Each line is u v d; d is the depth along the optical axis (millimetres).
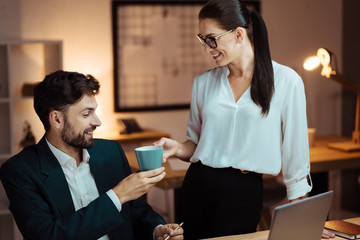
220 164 1896
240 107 1866
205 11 1782
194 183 1973
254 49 1831
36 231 1506
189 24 4246
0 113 3787
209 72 2012
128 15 4098
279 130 1864
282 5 4434
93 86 1576
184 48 4262
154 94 4242
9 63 3482
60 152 1637
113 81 4129
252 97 1832
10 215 3639
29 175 1588
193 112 2061
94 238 1501
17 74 3834
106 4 4047
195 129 2082
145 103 4230
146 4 4117
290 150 1825
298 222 1369
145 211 1828
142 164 1513
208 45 1808
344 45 4543
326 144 3549
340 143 3447
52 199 1589
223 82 1928
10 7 3807
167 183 2672
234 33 1784
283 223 1321
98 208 1511
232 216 1897
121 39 4105
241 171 1891
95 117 1596
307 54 4547
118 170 1797
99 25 4051
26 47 3836
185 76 4297
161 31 4188
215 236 1925
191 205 1984
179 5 4195
